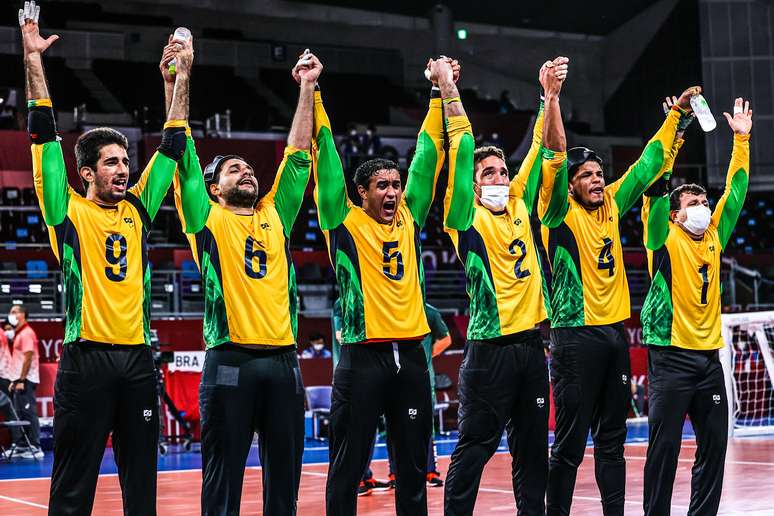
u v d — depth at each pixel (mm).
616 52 36062
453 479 5949
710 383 6594
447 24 34875
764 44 31984
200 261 5547
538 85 36219
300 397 5598
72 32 30578
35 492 10188
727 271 23516
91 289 5148
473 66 35812
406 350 5715
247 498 9359
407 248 5824
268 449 5473
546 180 6332
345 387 5633
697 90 6609
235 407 5367
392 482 9680
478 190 6219
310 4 34594
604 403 6398
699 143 31641
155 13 32906
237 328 5418
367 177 5766
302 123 5773
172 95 5746
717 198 29562
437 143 6082
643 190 6648
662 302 6629
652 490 6578
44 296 18844
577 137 33094
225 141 24031
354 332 5676
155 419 5301
